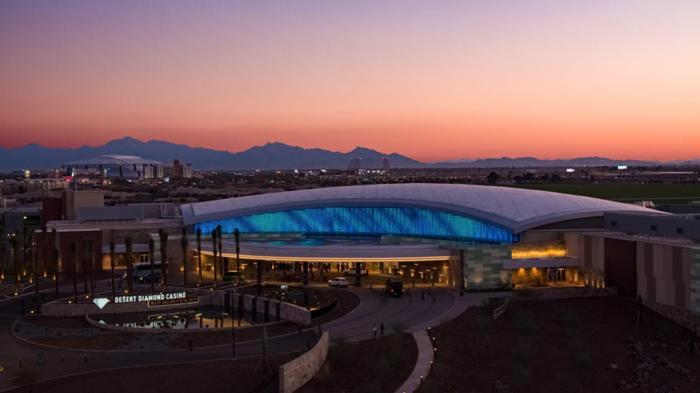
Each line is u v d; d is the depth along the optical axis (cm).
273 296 10631
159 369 7325
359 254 11681
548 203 12306
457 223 12794
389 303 10188
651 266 9362
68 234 13612
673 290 8944
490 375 6844
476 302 10025
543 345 7906
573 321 8850
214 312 10400
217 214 14675
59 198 17138
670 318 8988
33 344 8419
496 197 12850
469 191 13462
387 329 8594
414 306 9919
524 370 6912
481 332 8306
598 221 11806
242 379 6925
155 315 10156
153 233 14238
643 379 6850
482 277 10975
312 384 6712
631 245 9775
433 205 13125
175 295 10756
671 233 10062
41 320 9812
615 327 8731
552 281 11288
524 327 8506
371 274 12838
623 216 11081
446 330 8406
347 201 14312
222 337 8694
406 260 11594
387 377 6788
